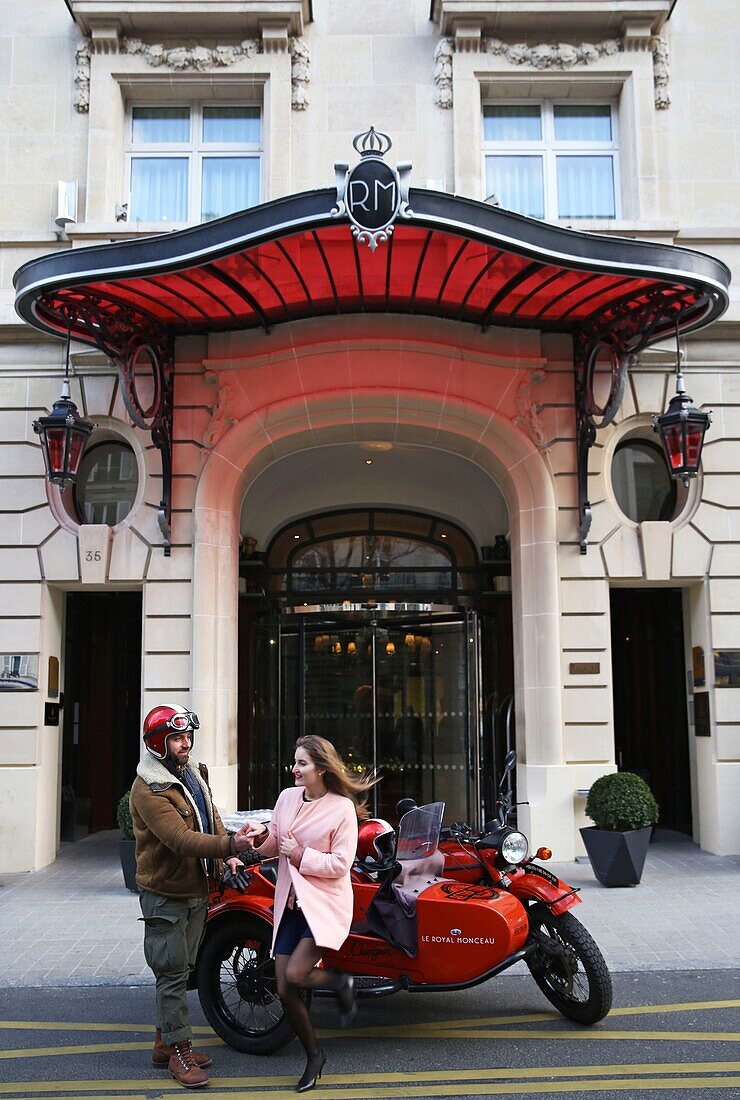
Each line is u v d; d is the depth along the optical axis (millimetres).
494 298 10367
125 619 14477
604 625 11195
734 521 11438
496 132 12453
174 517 11227
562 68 12117
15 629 11211
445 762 12828
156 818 4934
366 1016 6004
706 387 11664
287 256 9320
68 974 7035
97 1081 5023
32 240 11727
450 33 12125
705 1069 5027
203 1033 5844
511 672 14117
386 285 10219
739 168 12109
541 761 10898
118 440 12008
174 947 5004
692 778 12094
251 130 12469
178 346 11391
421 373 11172
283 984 4797
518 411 11281
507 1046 5414
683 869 10406
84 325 10445
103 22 12008
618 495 12086
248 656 14109
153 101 12422
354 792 5066
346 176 8430
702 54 12312
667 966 7012
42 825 11172
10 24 12336
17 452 11500
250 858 5637
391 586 14344
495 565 14141
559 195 12375
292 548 14453
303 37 12227
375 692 13156
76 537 11336
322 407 11258
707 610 11328
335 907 4824
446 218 8508
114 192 12070
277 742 13352
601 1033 5602
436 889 5676
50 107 12156
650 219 11852
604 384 11508
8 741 11047
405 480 13812
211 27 12078
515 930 5441
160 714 5152
